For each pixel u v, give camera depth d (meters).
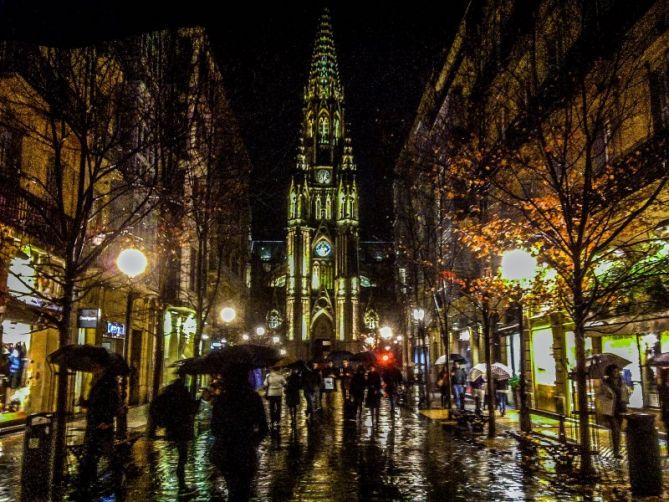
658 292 14.16
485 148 18.20
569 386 20.98
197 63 15.20
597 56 14.52
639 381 16.59
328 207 117.69
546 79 15.80
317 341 108.06
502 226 18.89
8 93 15.49
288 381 19.33
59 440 10.73
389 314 107.19
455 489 10.56
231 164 21.91
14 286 18.06
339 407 32.94
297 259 113.56
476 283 21.28
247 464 7.58
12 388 18.58
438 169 23.80
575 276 11.83
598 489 10.30
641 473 9.78
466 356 37.94
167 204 19.59
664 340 15.41
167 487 10.72
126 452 11.29
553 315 21.94
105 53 13.27
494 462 13.29
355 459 14.11
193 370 11.12
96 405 10.51
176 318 35.62
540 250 15.20
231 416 7.67
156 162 15.00
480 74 19.72
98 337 23.55
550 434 17.50
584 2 15.36
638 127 16.23
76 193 21.23
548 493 10.12
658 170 13.14
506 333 27.77
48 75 12.36
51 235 17.89
